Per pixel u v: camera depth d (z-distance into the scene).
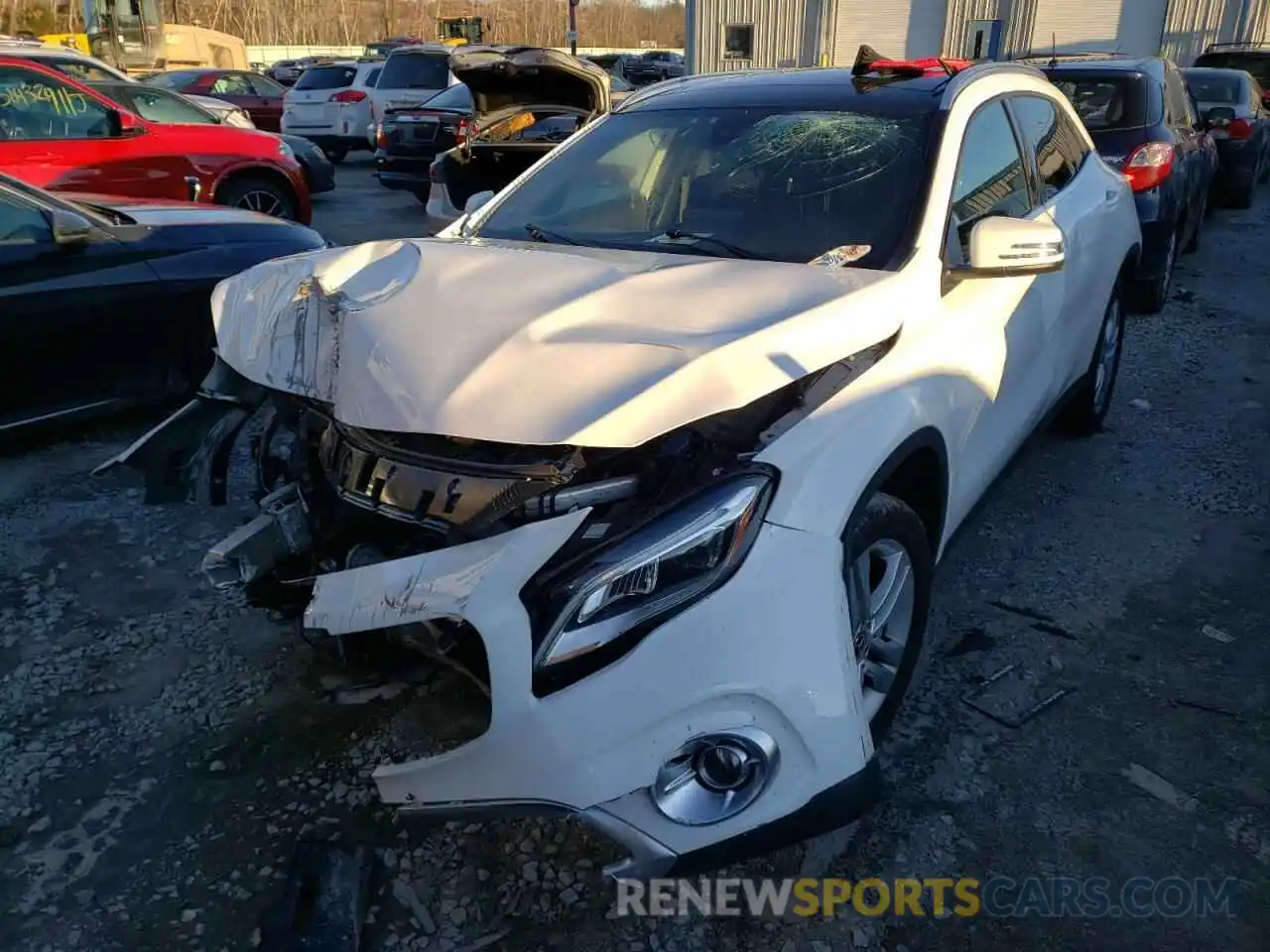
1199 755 2.69
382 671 2.32
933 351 2.63
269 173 9.11
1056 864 2.35
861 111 3.23
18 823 2.48
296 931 2.11
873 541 2.34
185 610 3.39
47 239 4.45
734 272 2.58
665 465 2.09
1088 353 4.31
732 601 1.96
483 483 2.05
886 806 2.51
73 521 3.99
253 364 2.46
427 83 15.80
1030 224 2.77
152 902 2.26
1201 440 4.84
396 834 2.45
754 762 1.99
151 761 2.69
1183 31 23.06
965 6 24.52
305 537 2.54
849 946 2.15
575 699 1.89
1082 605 3.40
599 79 6.20
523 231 3.26
